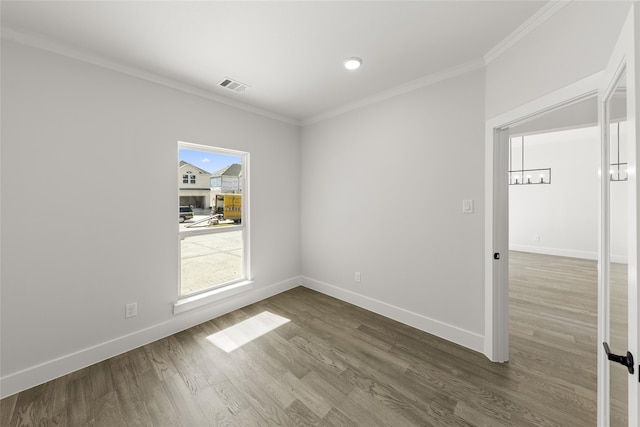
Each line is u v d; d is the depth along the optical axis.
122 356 2.10
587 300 3.22
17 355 1.72
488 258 2.03
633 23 0.69
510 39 1.77
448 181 2.29
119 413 1.54
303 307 3.03
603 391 1.11
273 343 2.29
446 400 1.63
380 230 2.82
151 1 1.44
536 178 5.96
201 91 2.58
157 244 2.35
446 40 1.83
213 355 2.11
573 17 1.36
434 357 2.08
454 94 2.22
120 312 2.15
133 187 2.20
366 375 1.87
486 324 2.07
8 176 1.67
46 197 1.80
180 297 2.59
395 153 2.65
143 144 2.24
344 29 1.71
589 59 1.28
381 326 2.59
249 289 3.09
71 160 1.89
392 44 1.88
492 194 1.98
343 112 3.11
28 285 1.75
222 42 1.84
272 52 1.97
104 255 2.06
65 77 1.86
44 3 1.44
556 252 5.74
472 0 1.45
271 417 1.52
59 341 1.87
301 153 3.68
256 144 3.13
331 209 3.31
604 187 1.11
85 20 1.59
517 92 1.73
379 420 1.49
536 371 1.90
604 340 1.10
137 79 2.20
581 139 5.46
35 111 1.75
